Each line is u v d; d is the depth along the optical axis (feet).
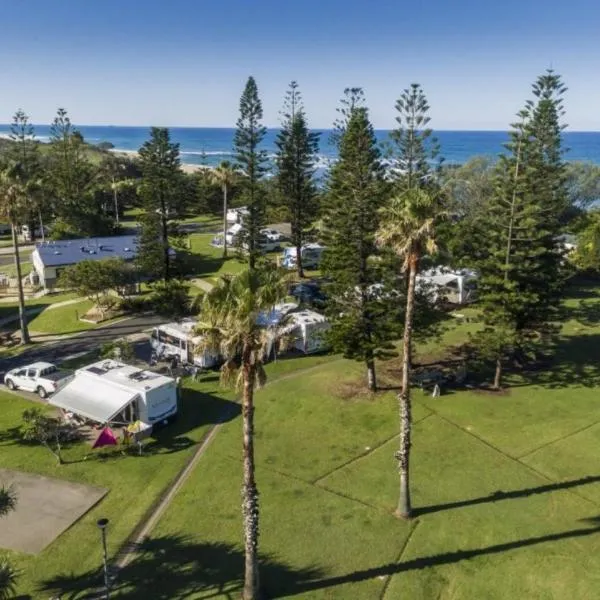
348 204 87.04
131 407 77.66
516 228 88.22
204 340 45.09
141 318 133.49
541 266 95.45
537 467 70.18
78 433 78.48
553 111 118.21
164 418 80.23
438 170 99.14
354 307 89.66
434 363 103.91
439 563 53.98
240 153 150.10
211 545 56.18
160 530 58.39
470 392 91.45
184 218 269.85
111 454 73.10
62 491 64.80
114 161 334.85
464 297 139.64
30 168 238.07
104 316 134.31
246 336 44.34
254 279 45.34
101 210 253.44
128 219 279.08
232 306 43.50
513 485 66.54
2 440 76.59
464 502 63.36
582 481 67.05
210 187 277.85
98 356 108.78
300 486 66.44
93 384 79.66
